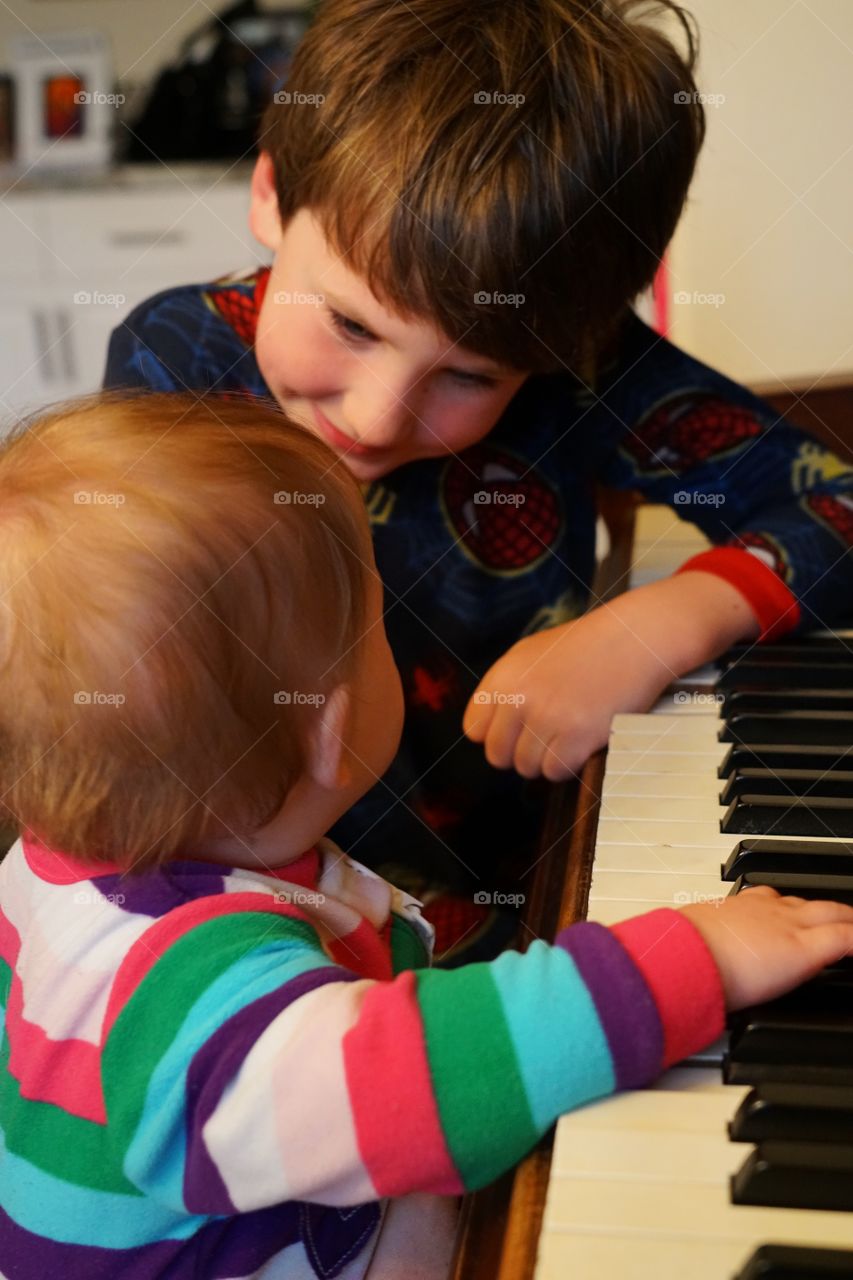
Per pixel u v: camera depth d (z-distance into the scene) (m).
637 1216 0.43
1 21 4.01
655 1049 0.49
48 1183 0.58
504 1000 0.51
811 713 0.80
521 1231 0.44
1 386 3.88
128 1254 0.58
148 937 0.57
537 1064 0.49
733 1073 0.50
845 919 0.57
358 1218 0.63
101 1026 0.57
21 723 0.60
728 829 0.68
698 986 0.51
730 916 0.55
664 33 1.07
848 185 1.46
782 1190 0.43
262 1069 0.52
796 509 1.06
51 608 0.58
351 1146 0.50
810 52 1.41
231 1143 0.52
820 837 0.67
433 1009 0.52
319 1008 0.53
